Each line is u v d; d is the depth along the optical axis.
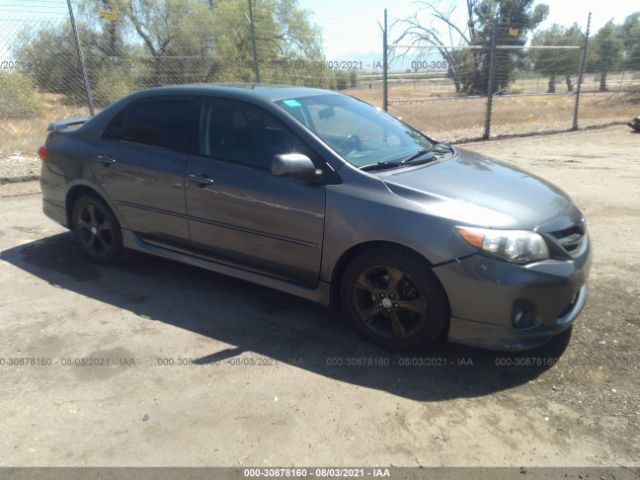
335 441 2.55
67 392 2.90
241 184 3.62
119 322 3.68
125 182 4.25
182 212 3.97
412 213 3.06
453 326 3.05
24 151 9.73
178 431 2.61
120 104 4.44
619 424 2.67
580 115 16.75
